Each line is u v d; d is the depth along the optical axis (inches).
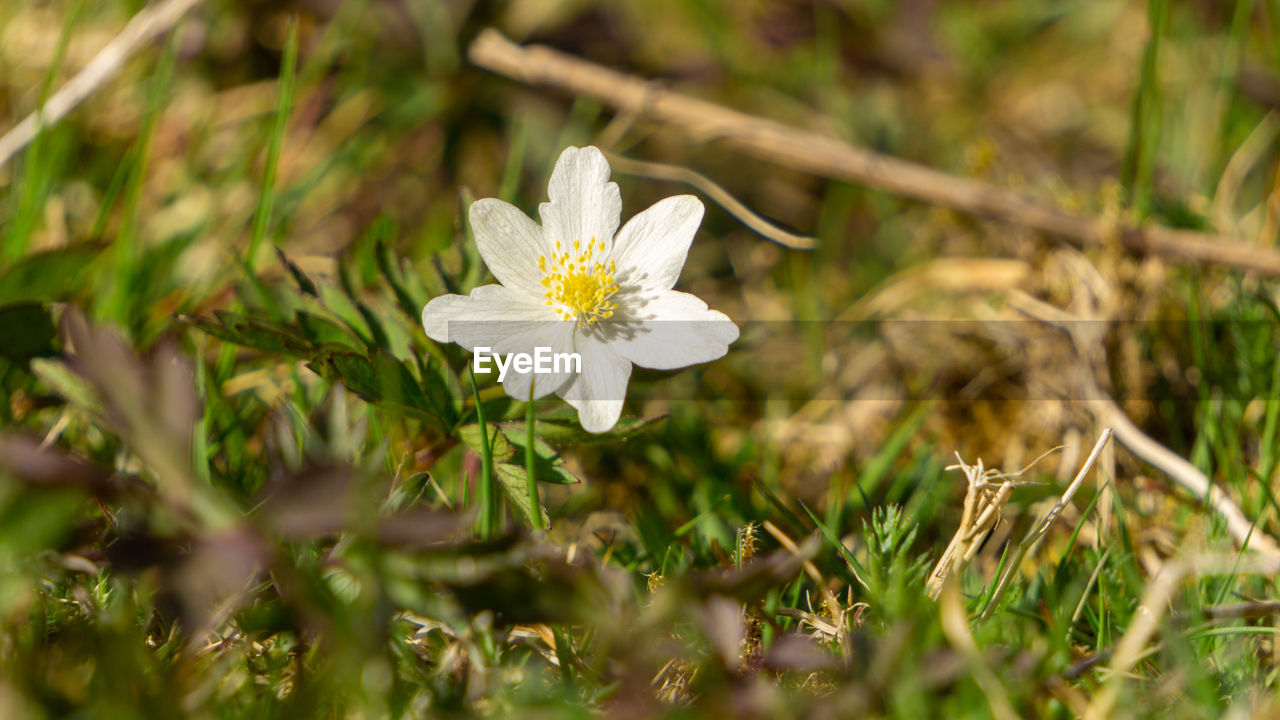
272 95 19.5
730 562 15.7
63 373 15.4
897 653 14.4
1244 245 17.6
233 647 14.8
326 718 14.6
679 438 17.0
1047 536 16.3
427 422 15.6
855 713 14.4
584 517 16.6
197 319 15.5
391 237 17.6
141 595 14.8
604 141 19.4
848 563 15.7
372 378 15.4
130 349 15.5
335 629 14.4
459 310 15.4
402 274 16.0
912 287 18.6
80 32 19.3
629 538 16.4
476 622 14.7
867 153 18.9
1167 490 16.6
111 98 19.1
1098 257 18.0
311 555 14.9
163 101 17.9
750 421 17.8
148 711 14.1
